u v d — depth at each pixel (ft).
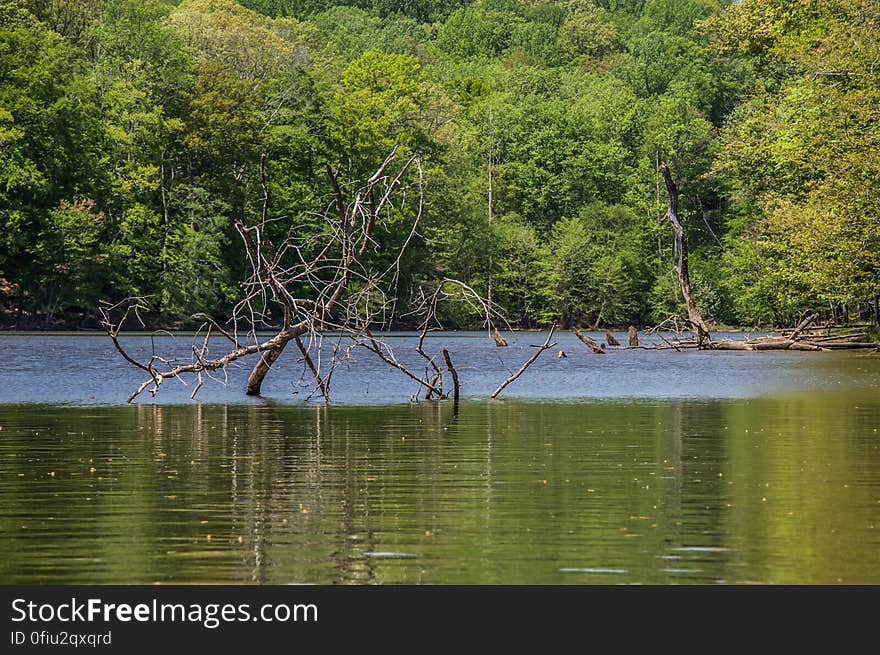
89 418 135.74
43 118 399.24
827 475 91.15
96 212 415.44
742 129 381.81
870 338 336.90
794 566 62.28
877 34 289.94
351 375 218.38
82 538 68.49
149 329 422.00
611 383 203.82
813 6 344.90
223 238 429.38
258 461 99.19
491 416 139.64
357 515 74.84
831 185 286.05
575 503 78.95
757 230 377.30
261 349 159.63
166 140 445.78
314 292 449.89
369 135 477.36
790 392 181.06
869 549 65.46
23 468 94.94
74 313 417.28
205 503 79.00
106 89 433.48
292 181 472.44
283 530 70.54
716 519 73.36
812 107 326.03
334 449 107.24
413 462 98.84
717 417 138.41
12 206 390.01
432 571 61.82
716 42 390.63
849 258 281.33
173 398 165.07
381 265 476.95
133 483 87.35
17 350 291.38
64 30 456.45
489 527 71.20
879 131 281.13
